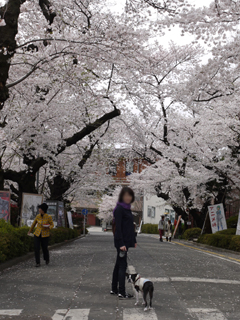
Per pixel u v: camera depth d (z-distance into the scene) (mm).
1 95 9562
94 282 7059
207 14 10062
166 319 4633
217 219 22172
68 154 22016
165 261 10664
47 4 12953
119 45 11961
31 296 5879
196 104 20875
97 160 24016
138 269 8719
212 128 19422
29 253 12133
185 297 5867
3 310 5012
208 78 12797
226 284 7168
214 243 19109
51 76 13711
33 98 15508
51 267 9430
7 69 9578
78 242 22312
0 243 9242
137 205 57562
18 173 16938
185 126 21797
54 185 21969
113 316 4758
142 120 25188
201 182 22000
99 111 20094
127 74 15672
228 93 15945
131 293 6172
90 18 12961
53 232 17078
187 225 31484
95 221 72750
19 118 16094
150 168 28703
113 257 11586
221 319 4668
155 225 50844
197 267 9664
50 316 4758
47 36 12484
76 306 5266
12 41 9508
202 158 21047
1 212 12320
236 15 10062
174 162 24719
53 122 16500
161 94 19891
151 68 13133
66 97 18203
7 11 9500
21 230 11719
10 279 7477
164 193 30406
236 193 28703
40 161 16938
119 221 5867
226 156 21281
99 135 21703
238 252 15523
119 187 46625
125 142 27219
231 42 11352
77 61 13281
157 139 25656
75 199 30938
